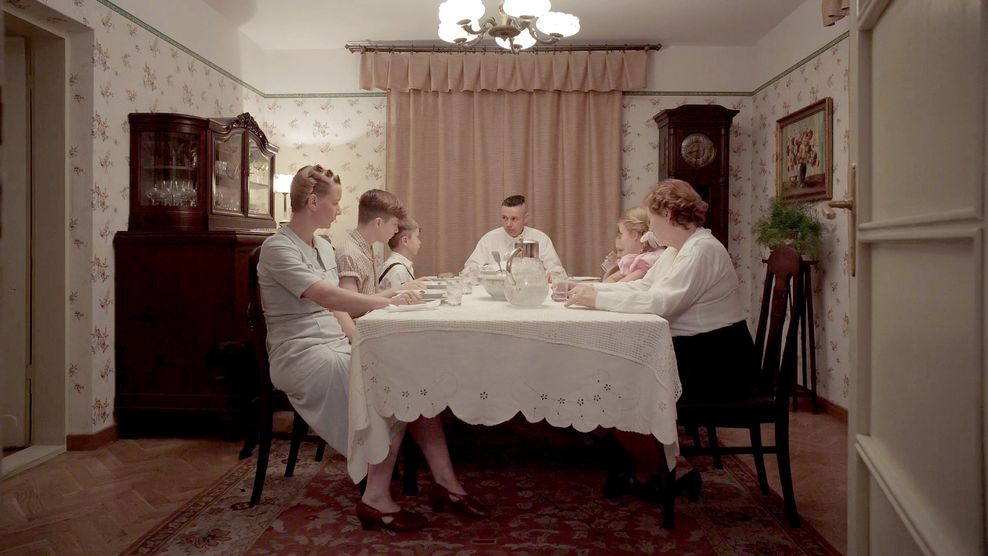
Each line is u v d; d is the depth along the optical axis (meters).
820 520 2.55
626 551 2.25
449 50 5.92
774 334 2.63
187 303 3.83
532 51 5.90
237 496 2.82
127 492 2.92
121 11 3.83
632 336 2.12
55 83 3.55
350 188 6.14
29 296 3.58
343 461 3.33
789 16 5.29
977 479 0.88
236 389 3.78
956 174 0.97
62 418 3.58
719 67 6.07
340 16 5.30
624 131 6.07
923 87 1.12
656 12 5.23
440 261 5.99
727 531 2.42
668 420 2.10
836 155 4.54
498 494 2.82
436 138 6.00
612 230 5.98
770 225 4.75
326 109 6.13
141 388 3.84
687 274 2.45
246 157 4.64
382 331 2.18
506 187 5.97
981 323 0.88
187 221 3.98
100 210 3.68
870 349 1.50
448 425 3.89
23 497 2.87
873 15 1.39
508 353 2.14
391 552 2.24
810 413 4.59
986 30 0.86
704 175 5.62
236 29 5.52
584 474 3.10
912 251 1.19
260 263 2.63
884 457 1.36
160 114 3.89
